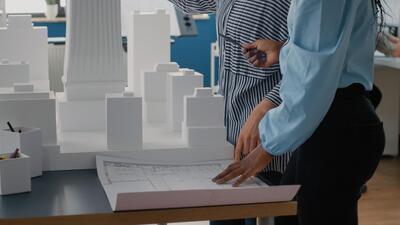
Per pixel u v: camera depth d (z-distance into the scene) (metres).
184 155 1.64
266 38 1.83
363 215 3.63
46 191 1.41
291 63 1.37
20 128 1.56
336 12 1.34
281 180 1.66
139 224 1.27
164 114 2.01
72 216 1.25
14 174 1.39
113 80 1.86
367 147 1.51
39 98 1.58
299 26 1.36
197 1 2.15
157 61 2.18
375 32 1.55
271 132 1.42
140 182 1.46
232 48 1.90
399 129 5.10
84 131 1.86
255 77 1.85
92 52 1.83
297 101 1.37
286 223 1.69
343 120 1.49
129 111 1.61
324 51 1.34
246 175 1.46
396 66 4.28
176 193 1.26
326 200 1.52
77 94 1.85
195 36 5.49
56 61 3.55
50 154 1.57
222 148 1.67
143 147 1.65
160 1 5.35
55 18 5.59
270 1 1.81
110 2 1.83
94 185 1.45
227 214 1.30
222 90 1.97
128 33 2.26
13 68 1.93
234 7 1.88
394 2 4.55
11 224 1.23
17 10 5.67
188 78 1.83
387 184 4.22
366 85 1.53
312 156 1.51
